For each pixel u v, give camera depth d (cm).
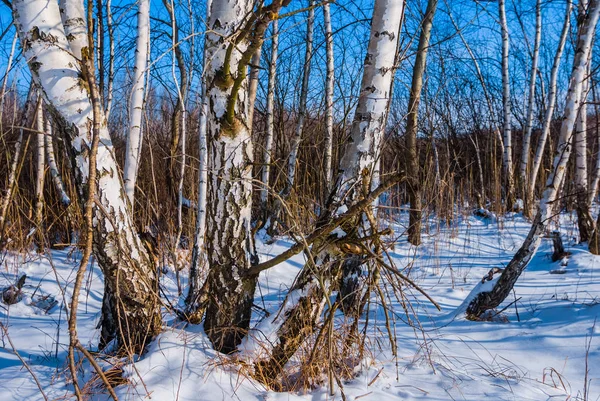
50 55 246
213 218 267
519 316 421
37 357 313
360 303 288
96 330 376
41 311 438
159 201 604
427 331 382
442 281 572
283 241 685
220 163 262
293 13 211
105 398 241
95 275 527
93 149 206
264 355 268
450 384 287
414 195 676
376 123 277
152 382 245
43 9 245
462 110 1117
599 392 288
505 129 960
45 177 621
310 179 654
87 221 204
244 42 259
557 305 429
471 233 795
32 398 244
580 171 673
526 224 859
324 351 269
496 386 287
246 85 263
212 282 273
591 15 417
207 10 432
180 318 308
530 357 338
